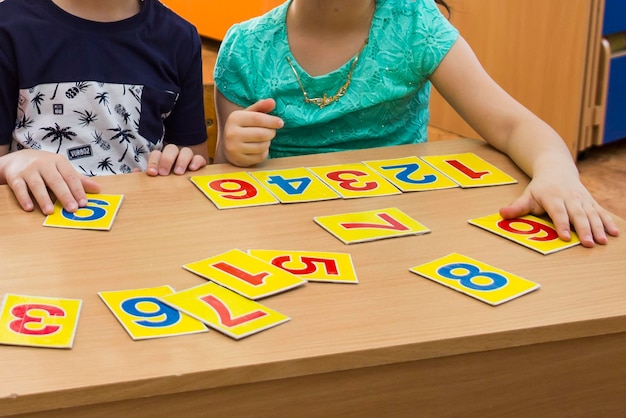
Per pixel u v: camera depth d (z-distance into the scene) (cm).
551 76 266
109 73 132
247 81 138
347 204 102
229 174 111
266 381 70
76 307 77
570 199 100
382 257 88
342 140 136
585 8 251
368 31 133
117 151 133
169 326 74
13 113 130
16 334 71
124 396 66
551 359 78
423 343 73
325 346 72
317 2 130
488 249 91
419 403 76
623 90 271
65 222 95
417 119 142
